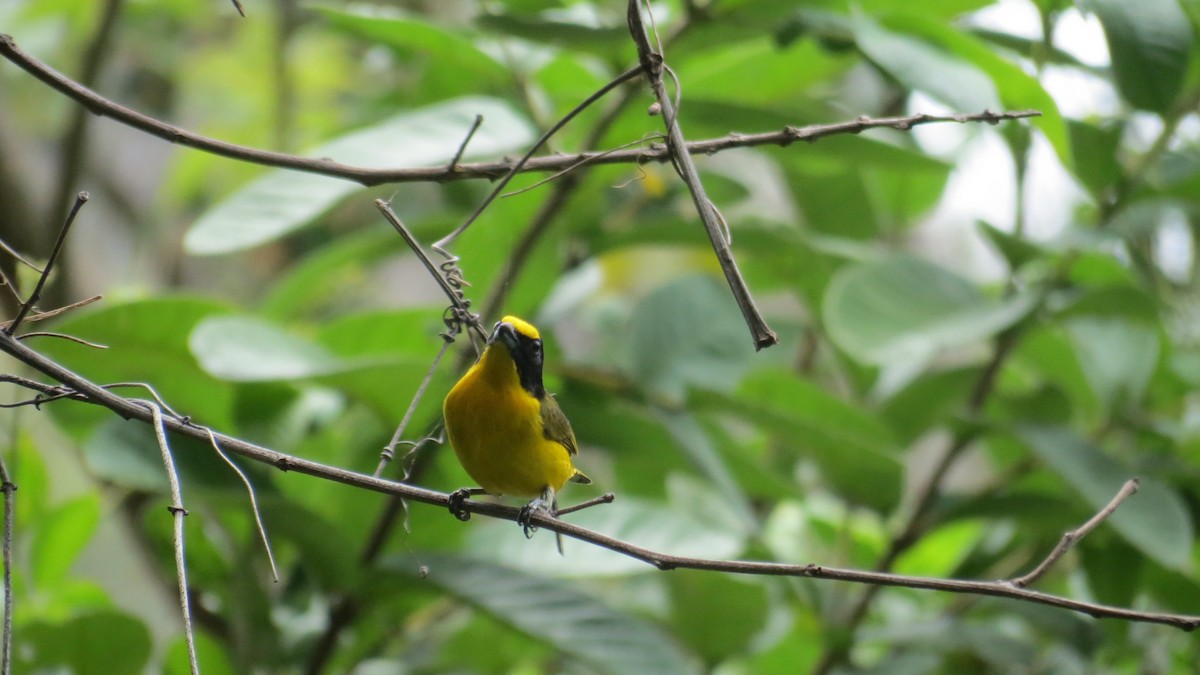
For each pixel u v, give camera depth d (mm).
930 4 9719
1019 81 8133
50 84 5242
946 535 12727
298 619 9922
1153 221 10398
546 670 13266
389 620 9492
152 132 5414
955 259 17984
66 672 8258
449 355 9289
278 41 16766
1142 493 9125
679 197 11266
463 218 9664
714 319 10414
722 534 9602
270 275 17750
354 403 9883
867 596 10586
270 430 9648
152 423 5027
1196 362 11000
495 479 8086
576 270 10305
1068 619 10523
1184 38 8633
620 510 9656
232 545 8758
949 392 10703
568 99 9789
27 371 9016
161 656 10039
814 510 12906
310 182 8453
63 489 10680
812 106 11406
